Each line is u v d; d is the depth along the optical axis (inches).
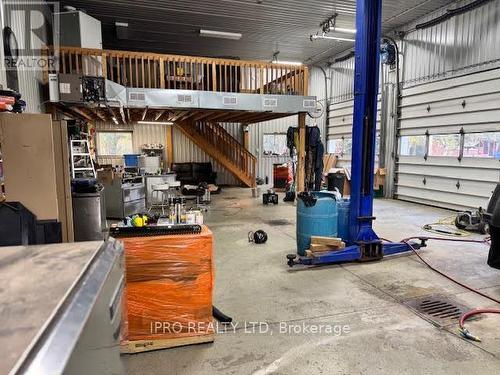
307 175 307.1
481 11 253.6
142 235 90.8
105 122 423.5
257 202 343.3
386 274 144.3
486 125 255.0
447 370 81.8
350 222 165.0
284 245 188.1
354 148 159.8
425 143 310.7
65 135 126.2
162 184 303.4
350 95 421.7
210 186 411.2
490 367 82.9
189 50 422.6
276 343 93.4
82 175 252.4
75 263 37.0
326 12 301.1
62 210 128.0
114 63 277.6
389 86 347.6
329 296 122.8
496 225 118.6
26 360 21.9
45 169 105.4
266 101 273.9
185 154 479.8
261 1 277.6
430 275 143.1
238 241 196.4
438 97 294.4
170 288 90.2
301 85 292.0
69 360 23.3
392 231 218.1
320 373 80.8
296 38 373.4
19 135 102.8
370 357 87.0
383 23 325.4
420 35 310.3
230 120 403.5
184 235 91.4
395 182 349.7
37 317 26.3
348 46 402.0
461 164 277.0
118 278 40.6
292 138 320.5
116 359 36.6
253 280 137.7
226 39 376.8
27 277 33.4
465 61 268.2
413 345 92.3
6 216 92.7
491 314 109.3
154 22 323.9
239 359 86.3
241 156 437.1
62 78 213.6
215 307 112.0
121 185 259.0
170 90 245.9
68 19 248.1
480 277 140.3
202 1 277.1
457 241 194.1
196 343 92.6
